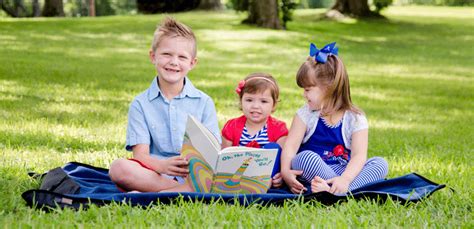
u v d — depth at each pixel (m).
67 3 42.78
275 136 4.50
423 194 3.84
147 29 20.42
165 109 4.35
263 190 3.88
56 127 6.42
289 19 21.92
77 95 8.75
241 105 4.52
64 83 9.88
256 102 4.39
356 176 4.19
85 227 3.06
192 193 3.66
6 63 12.00
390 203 3.68
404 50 19.78
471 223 3.32
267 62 15.14
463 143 6.68
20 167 4.64
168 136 4.33
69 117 7.06
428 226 3.31
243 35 19.58
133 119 4.30
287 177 4.16
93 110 7.58
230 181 3.78
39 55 13.99
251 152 3.72
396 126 7.66
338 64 4.26
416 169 5.12
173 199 3.64
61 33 18.92
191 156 3.82
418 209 3.69
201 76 11.71
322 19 26.17
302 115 4.41
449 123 8.09
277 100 4.49
